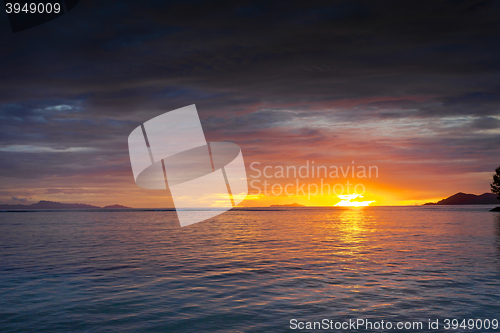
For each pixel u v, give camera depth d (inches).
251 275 552.4
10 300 413.4
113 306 390.0
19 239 1203.9
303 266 629.0
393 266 620.1
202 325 331.0
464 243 973.8
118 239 1192.2
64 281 514.0
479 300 403.5
